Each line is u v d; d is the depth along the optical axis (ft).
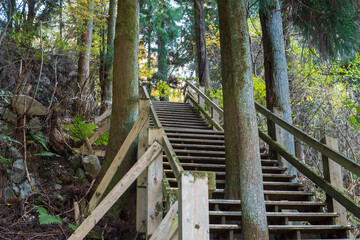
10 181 16.14
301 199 16.03
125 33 19.92
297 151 27.20
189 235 5.29
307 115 32.58
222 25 16.08
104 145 24.70
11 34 26.20
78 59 35.73
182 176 5.57
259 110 20.01
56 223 15.11
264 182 16.38
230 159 14.74
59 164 20.13
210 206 13.52
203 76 41.19
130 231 15.80
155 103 34.83
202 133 24.86
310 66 30.89
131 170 12.76
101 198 17.12
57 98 27.89
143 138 16.75
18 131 18.79
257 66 42.91
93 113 29.07
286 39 33.22
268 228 12.08
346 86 30.27
